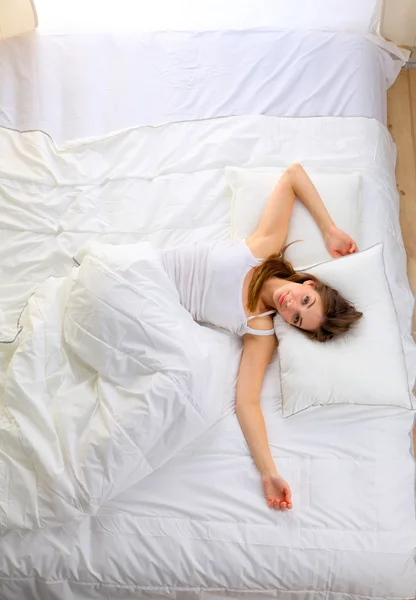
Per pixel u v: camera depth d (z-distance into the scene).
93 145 2.04
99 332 1.69
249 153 2.04
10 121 2.10
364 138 2.04
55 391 1.70
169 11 2.42
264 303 1.85
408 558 1.61
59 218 1.98
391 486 1.67
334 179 1.95
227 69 2.16
